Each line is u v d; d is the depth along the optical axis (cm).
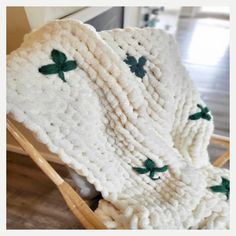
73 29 50
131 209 56
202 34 288
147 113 60
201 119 71
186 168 64
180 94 68
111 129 56
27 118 46
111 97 52
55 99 48
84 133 52
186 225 58
